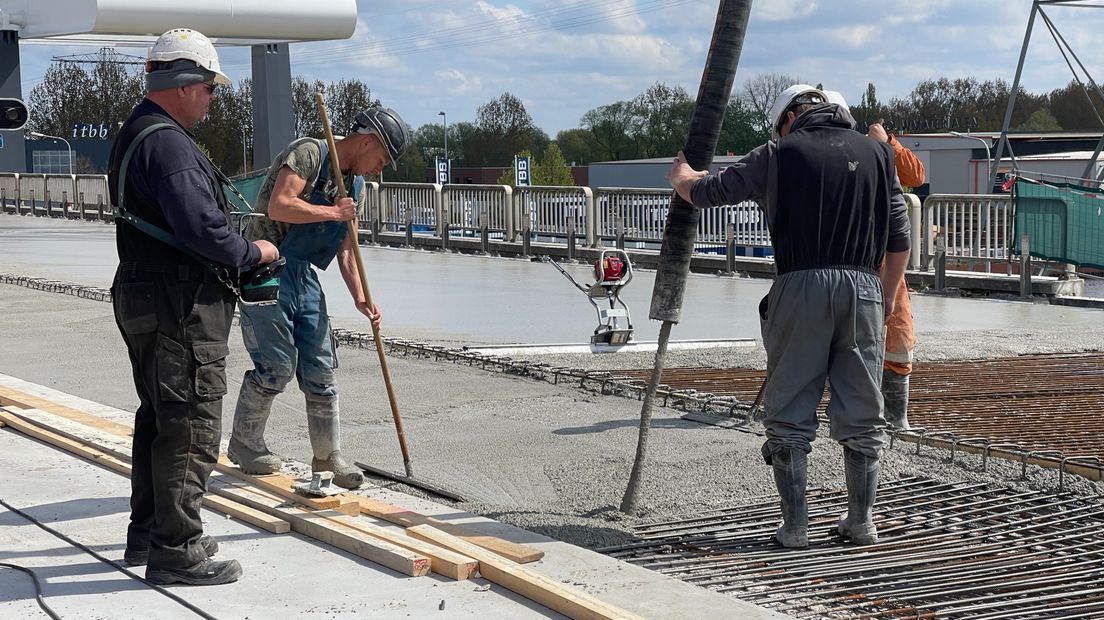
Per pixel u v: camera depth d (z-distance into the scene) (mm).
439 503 5188
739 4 4746
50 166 68750
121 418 6812
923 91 110250
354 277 5504
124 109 82625
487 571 4105
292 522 4742
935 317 12352
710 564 4391
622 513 5055
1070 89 107250
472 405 7523
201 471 4094
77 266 17312
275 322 5121
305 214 4922
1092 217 13625
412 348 9648
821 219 4441
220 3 21250
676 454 6113
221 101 79500
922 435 6215
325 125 4945
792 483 4590
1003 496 5379
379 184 23516
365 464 5855
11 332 10844
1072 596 4004
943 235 14852
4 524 4801
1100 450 6090
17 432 6590
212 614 3773
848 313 4484
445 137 94500
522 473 5777
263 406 5277
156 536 4055
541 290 14984
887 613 3832
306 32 21656
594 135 102750
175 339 4008
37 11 23328
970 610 3865
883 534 4816
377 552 4301
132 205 3977
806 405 4590
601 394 7875
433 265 18797
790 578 4211
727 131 96375
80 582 4102
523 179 48250
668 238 4957
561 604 3775
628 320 9938
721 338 10484
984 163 57750
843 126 4555
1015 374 8625
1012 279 14250
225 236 3947
